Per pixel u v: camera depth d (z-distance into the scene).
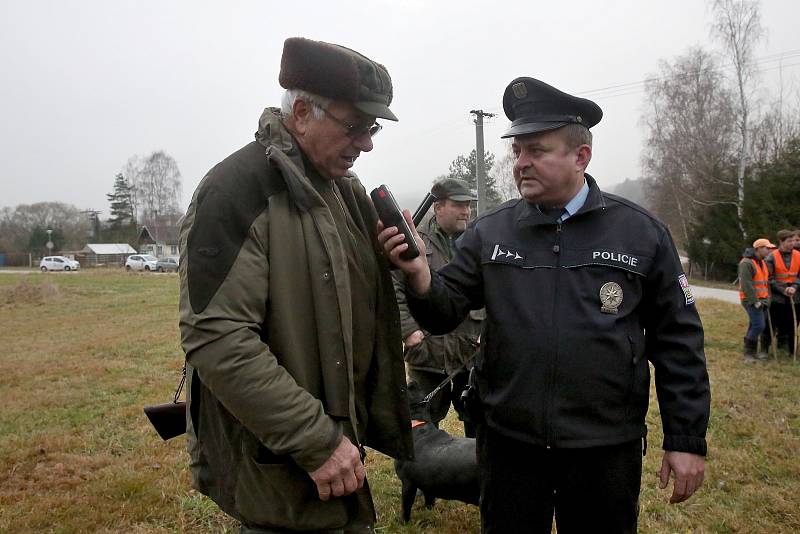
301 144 1.58
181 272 1.44
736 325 10.19
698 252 28.70
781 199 23.83
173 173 63.16
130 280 27.05
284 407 1.37
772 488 3.63
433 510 3.41
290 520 1.51
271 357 1.41
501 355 1.86
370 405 1.77
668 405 1.82
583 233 1.83
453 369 3.33
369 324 1.70
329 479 1.43
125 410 5.55
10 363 8.18
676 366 1.81
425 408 3.09
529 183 1.84
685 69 28.55
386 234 1.66
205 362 1.37
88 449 4.48
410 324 3.02
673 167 29.19
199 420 1.64
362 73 1.52
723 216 27.00
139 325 12.27
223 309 1.37
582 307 1.77
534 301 1.82
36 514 3.37
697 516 3.32
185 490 3.70
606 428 1.77
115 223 69.56
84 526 3.25
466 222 3.47
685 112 28.14
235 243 1.41
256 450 1.50
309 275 1.50
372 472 3.96
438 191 3.42
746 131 25.20
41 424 5.19
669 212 33.06
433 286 1.87
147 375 7.18
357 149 1.59
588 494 1.82
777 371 6.69
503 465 1.90
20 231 70.25
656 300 1.84
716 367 6.93
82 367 7.71
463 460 2.80
